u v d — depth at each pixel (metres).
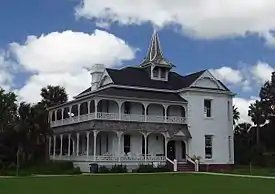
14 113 65.56
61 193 22.98
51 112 65.12
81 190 24.80
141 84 59.84
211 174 45.16
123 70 62.03
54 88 86.06
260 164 65.75
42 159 57.09
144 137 55.94
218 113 61.31
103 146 56.72
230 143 61.84
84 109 61.59
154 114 58.88
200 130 59.44
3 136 55.00
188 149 58.41
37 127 55.41
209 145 60.09
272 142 84.25
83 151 59.31
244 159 68.62
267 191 24.66
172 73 66.00
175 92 61.38
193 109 59.41
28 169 49.25
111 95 53.62
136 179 35.78
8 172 45.34
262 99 85.44
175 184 29.95
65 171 48.41
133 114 56.22
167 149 58.28
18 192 23.64
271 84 85.25
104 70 62.06
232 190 25.30
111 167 51.00
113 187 27.00
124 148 55.38
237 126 87.44
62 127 59.97
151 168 51.78
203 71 61.41
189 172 50.41
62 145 62.75
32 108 56.38
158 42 65.06
